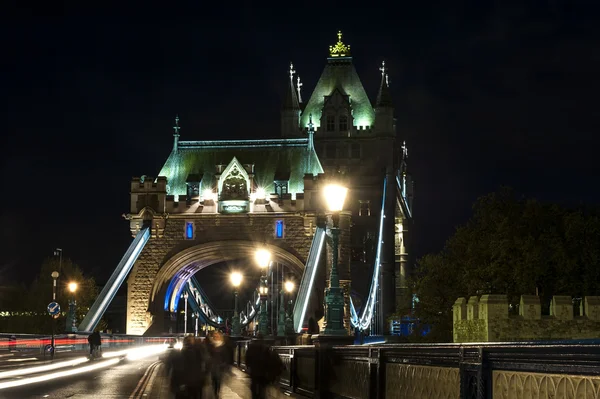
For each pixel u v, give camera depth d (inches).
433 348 440.8
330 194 919.7
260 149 5064.0
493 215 2397.9
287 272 5339.6
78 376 1502.2
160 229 4862.2
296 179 4923.7
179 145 5147.6
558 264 2139.5
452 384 410.9
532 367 317.1
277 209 4788.4
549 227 2279.8
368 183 5964.6
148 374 1582.2
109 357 2650.1
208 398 1003.9
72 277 4894.2
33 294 4712.1
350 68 6417.3
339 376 719.7
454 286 2479.1
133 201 4889.3
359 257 5880.9
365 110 6235.2
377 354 564.7
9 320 4512.8
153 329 4785.9
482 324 1309.1
